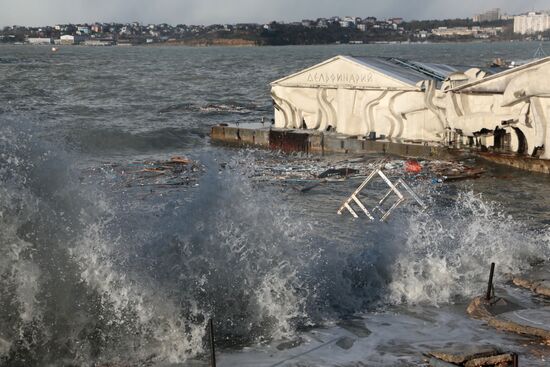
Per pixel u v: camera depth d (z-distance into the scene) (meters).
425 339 13.03
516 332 13.27
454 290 15.62
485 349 12.20
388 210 23.77
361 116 41.75
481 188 29.14
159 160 35.97
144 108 66.19
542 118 33.72
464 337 13.08
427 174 31.64
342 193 27.33
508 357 11.80
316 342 12.91
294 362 12.06
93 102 72.50
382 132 41.09
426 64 46.22
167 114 61.41
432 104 38.62
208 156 20.44
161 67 158.38
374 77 40.81
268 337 13.09
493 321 13.62
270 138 43.06
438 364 11.73
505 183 30.38
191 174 31.08
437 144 37.72
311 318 13.91
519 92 34.28
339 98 42.66
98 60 193.00
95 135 42.47
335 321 13.88
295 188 28.03
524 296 15.30
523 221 23.58
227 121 55.50
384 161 35.00
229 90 92.94
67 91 86.62
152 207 18.77
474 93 36.50
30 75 117.69
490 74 38.25
